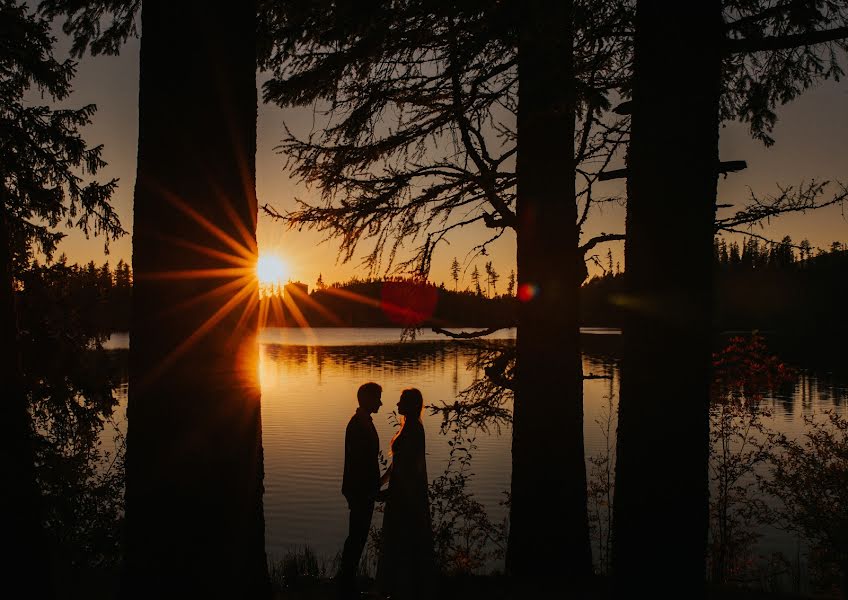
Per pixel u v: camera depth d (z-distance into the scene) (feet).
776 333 302.04
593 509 45.29
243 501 12.34
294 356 302.25
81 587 23.30
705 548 13.09
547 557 21.83
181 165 11.87
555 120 21.99
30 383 40.83
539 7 14.79
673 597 12.80
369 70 22.48
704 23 12.94
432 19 19.02
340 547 55.11
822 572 32.17
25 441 14.40
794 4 15.12
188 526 11.72
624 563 13.33
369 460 18.34
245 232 12.44
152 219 11.93
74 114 40.86
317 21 20.53
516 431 22.77
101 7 21.06
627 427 13.33
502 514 57.82
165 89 11.94
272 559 50.90
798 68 21.12
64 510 37.68
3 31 36.45
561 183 22.17
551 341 22.18
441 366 238.48
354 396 159.53
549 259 22.18
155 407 11.81
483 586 20.67
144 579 11.71
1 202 14.79
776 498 49.60
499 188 24.39
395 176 24.38
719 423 36.24
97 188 41.81
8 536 13.79
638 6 13.57
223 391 12.04
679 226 12.86
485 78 20.76
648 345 13.03
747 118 23.00
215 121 12.04
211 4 12.05
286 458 90.79
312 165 24.50
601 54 18.97
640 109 13.33
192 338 11.85
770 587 29.45
